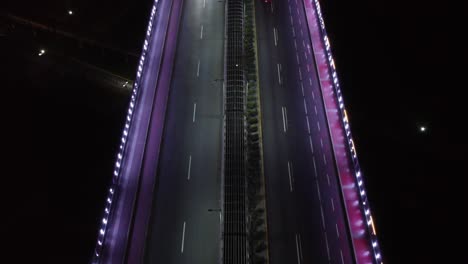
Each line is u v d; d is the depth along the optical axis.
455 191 55.62
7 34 74.81
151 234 48.88
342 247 48.34
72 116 64.75
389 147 60.22
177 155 56.06
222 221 47.75
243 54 63.41
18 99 66.25
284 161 56.16
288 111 61.69
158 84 63.84
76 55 73.19
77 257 50.56
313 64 67.75
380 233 51.75
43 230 52.81
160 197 52.09
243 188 49.28
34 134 62.28
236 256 44.50
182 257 47.09
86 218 53.97
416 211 53.88
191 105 61.31
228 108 57.00
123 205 51.41
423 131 62.06
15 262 50.00
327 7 77.38
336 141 57.94
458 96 65.38
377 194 55.31
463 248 50.56
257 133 57.97
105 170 58.38
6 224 53.31
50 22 76.19
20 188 56.75
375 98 65.56
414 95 66.00
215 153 56.19
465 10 74.75
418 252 50.31
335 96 63.03
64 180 57.59
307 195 52.84
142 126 59.09
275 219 50.66
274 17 74.56
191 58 67.12
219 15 73.25
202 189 52.81
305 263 47.16
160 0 76.00
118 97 67.31
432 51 71.12
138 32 75.38
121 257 47.25
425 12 76.00
